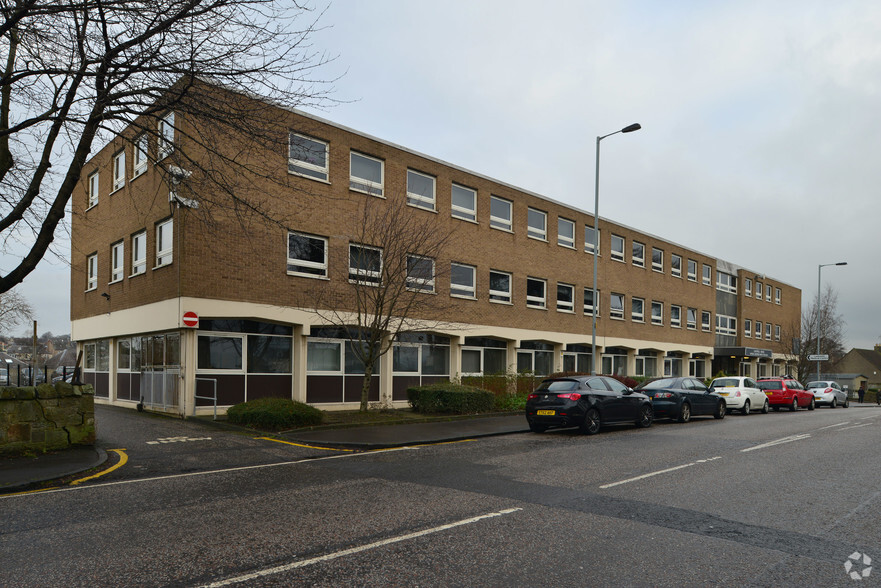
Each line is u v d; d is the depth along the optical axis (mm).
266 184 17203
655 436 14648
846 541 5875
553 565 5074
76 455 10312
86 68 8852
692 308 38875
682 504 7312
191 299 15727
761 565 5152
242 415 14383
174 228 16094
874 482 8820
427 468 9781
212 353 16625
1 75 8969
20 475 8633
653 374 35594
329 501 7332
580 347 29953
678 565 5121
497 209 25500
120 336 20281
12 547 5512
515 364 25797
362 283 19250
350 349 19812
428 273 18922
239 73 9109
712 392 20672
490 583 4656
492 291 24891
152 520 6434
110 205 20672
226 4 8672
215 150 10336
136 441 12289
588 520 6508
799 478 9094
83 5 8180
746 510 7055
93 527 6160
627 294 32844
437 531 6027
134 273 18969
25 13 8062
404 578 4742
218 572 4859
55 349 66000
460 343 23094
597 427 15289
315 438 13000
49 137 9812
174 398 16500
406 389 20000
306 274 18156
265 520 6430
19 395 10438
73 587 4547
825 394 32656
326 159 19016
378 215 19500
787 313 51844
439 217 22516
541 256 27312
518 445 12789
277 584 4609
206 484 8391
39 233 10086
